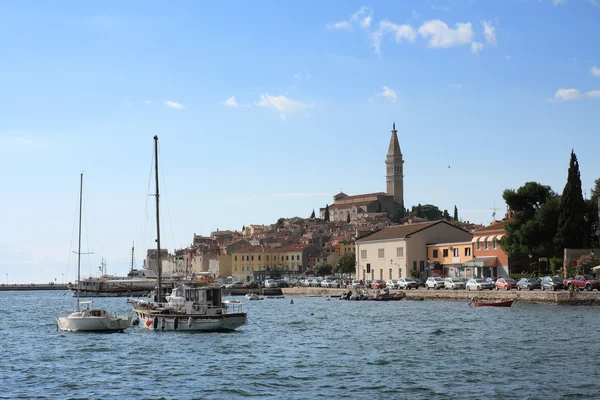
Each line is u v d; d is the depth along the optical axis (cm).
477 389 4734
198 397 4656
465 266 15800
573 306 10744
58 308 16138
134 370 5709
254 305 14750
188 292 8781
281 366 5797
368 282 17425
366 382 5038
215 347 7050
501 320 8944
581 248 13688
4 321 11456
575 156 13912
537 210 14438
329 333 8225
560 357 5878
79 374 5578
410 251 17475
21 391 4928
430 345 6825
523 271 14888
